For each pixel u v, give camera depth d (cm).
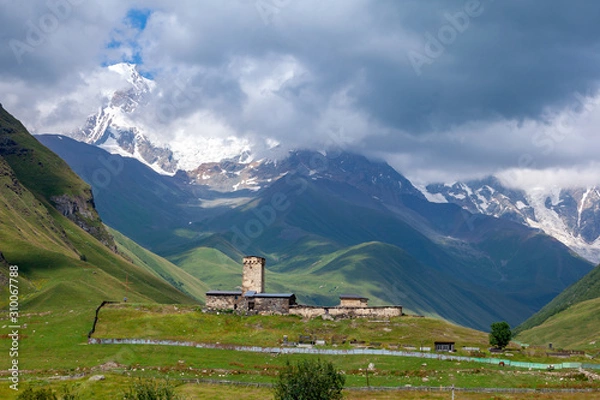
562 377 18888
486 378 18662
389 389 17675
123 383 18012
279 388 15050
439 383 18175
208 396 17125
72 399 15625
